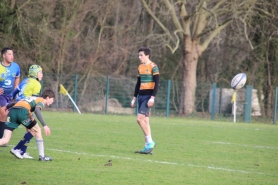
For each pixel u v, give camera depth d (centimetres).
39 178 2300
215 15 8275
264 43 9381
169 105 8500
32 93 2788
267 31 9612
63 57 9650
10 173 2391
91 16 10244
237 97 8388
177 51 11250
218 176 2575
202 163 3017
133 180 2348
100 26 10338
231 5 8431
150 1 9512
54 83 8700
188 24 9150
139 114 3284
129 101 8675
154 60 11256
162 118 7900
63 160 2847
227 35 10406
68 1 9531
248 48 10125
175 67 11356
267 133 5566
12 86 3288
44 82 8719
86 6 9862
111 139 4131
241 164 3066
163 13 9431
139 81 3359
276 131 5956
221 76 10850
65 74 9175
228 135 5062
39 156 2797
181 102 8638
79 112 8250
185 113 8562
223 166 2939
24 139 2809
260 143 4397
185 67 9238
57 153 3108
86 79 8738
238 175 2639
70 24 9619
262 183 2442
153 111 8569
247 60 10225
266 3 8919
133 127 5472
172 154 3366
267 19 9306
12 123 2691
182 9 9031
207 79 11081
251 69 10075
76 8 9688
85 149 3388
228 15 9731
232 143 4281
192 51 9194
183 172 2641
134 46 10900
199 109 8756
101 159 2944
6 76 3244
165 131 5212
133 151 3409
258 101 9300
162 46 10831
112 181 2305
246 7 8600
